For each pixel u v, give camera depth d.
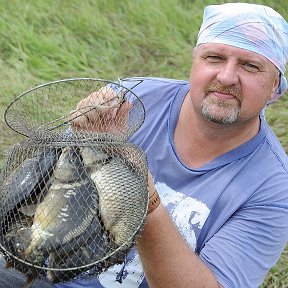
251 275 3.15
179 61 7.15
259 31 3.13
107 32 7.42
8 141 5.75
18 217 2.60
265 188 3.23
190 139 3.31
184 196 3.27
